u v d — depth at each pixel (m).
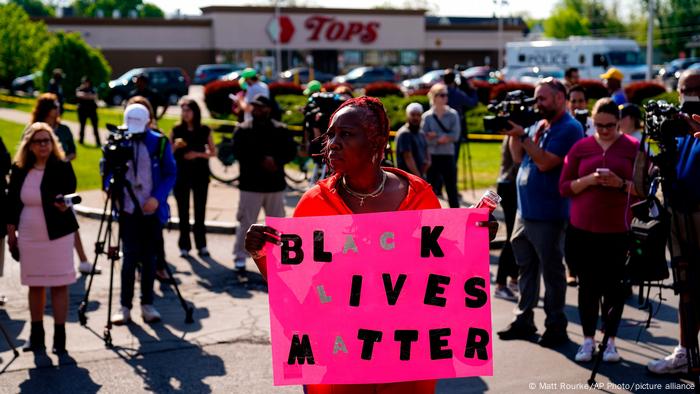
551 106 6.51
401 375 3.45
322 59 70.38
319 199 3.53
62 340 6.81
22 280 6.73
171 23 67.75
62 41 34.34
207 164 10.14
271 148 9.13
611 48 43.03
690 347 5.71
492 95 26.95
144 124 7.53
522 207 6.70
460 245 3.45
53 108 9.52
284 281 3.43
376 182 3.54
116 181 7.26
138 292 8.66
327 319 3.44
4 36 42.00
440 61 74.25
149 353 6.76
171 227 11.76
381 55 71.62
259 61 60.66
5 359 6.67
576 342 6.83
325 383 3.45
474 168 16.92
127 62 67.38
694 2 95.56
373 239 3.43
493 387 5.90
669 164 5.64
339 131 3.38
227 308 8.02
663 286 5.91
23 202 6.68
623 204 6.27
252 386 6.02
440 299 3.45
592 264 6.37
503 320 7.49
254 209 9.21
